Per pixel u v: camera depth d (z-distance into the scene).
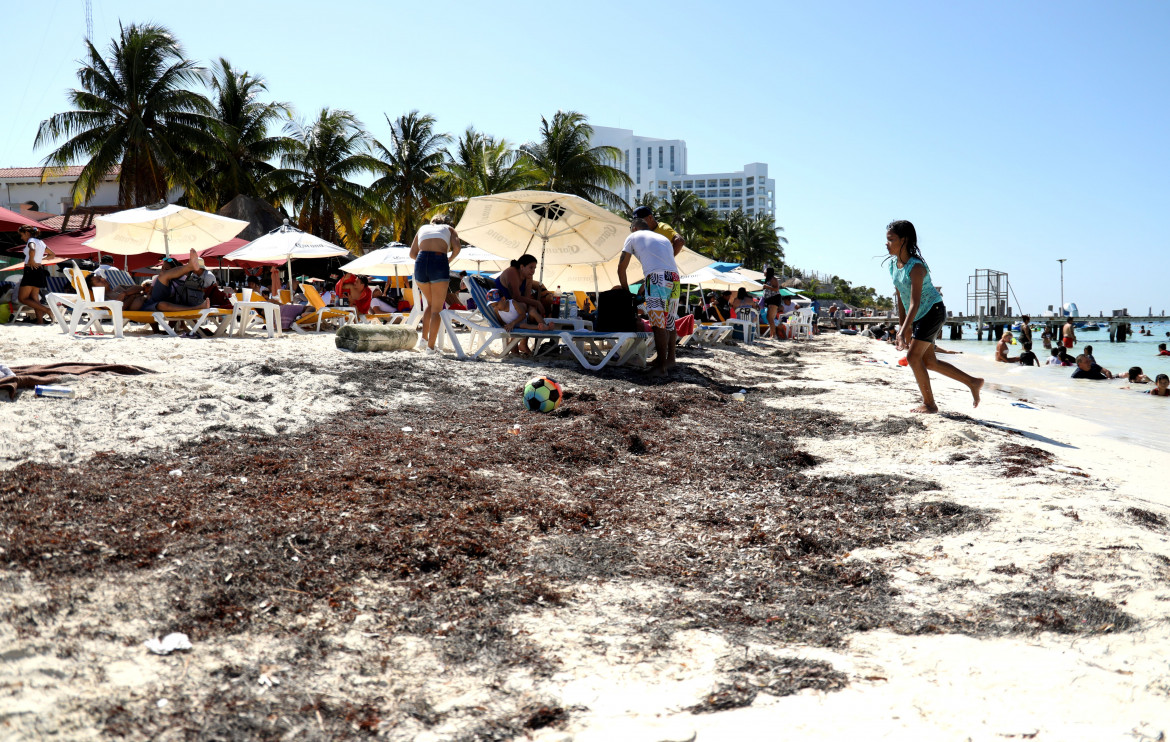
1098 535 3.27
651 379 7.96
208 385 5.60
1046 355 28.75
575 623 2.47
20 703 1.76
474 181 39.47
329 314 13.48
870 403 7.30
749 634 2.44
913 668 2.20
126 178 31.31
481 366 7.79
